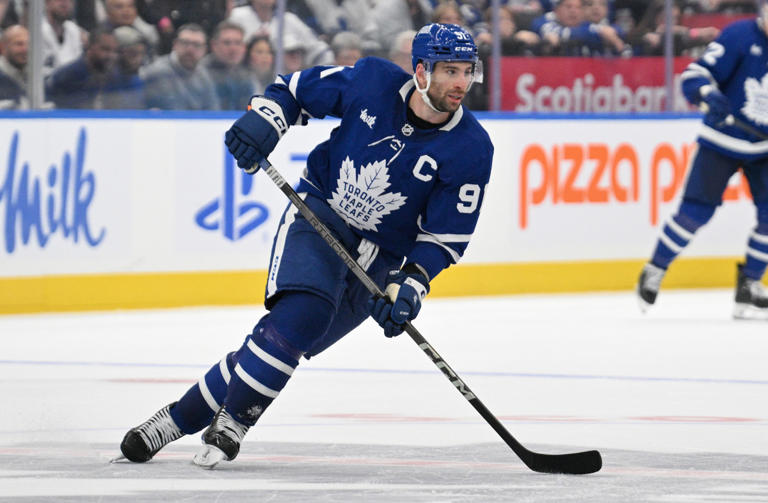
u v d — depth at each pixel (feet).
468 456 31.04
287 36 69.15
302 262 28.68
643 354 51.52
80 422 35.81
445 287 72.13
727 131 63.10
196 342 54.08
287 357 28.40
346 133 28.81
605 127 75.66
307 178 30.14
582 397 41.04
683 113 77.77
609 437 34.01
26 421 35.86
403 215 29.22
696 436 34.22
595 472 28.99
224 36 67.82
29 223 62.44
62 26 64.64
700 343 55.16
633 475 28.78
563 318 63.87
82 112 63.46
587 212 75.46
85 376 44.88
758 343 55.36
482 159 28.68
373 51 71.05
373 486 27.27
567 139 74.64
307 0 69.51
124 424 35.58
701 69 62.23
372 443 32.73
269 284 29.04
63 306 63.57
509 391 42.16
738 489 27.27
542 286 74.43
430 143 28.43
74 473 28.40
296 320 28.35
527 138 73.51
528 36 74.84
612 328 60.18
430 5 72.18
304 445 32.35
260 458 30.48
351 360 49.06
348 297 29.94
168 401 39.75
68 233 63.46
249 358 28.50
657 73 77.87
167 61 66.90
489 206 72.74
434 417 36.96
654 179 77.20
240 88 68.54
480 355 50.83
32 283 62.75
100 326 58.95
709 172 63.72
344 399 40.06
